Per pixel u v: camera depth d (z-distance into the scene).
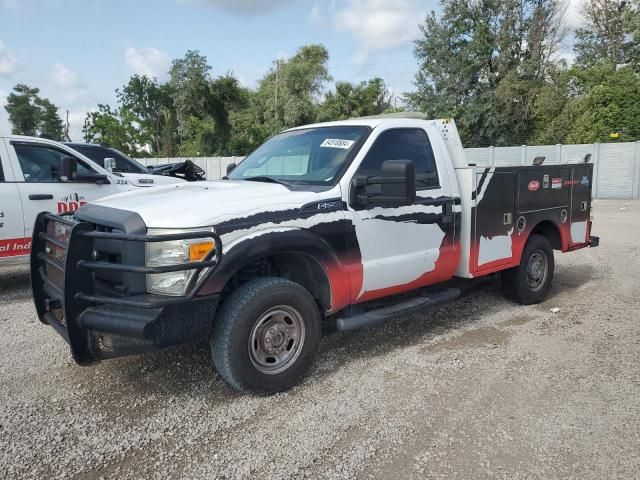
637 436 3.21
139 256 3.35
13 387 3.93
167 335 3.24
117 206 3.72
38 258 4.12
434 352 4.60
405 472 2.87
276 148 4.96
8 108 68.62
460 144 5.13
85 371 4.21
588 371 4.16
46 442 3.17
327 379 4.04
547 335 5.03
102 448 3.11
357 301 4.26
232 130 46.12
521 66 34.38
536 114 33.66
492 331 5.17
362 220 4.16
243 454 3.04
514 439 3.19
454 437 3.22
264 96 55.34
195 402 3.68
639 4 37.12
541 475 2.84
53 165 6.98
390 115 5.46
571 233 6.58
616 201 21.33
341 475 2.85
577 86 32.16
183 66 43.12
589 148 23.09
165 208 3.50
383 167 3.88
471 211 5.03
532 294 6.00
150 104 45.72
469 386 3.90
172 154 45.50
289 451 3.07
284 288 3.71
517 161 24.75
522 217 5.67
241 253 3.44
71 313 3.34
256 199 3.71
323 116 49.47
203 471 2.88
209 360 4.40
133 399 3.73
